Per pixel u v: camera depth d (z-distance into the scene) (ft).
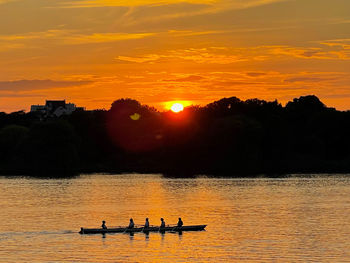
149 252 631.56
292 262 592.19
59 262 594.65
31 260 601.21
